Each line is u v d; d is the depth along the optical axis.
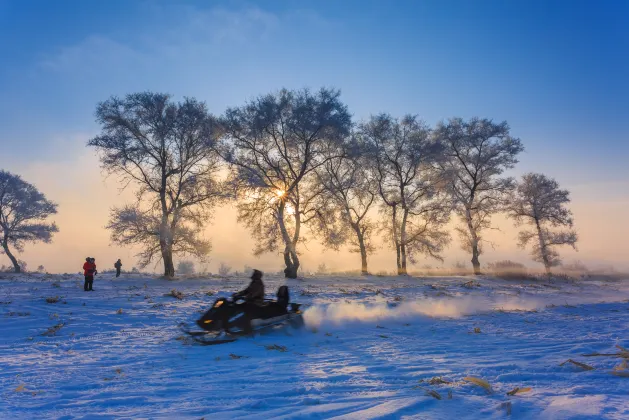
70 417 4.32
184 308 15.32
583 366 5.87
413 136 40.47
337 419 3.84
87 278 21.45
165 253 33.62
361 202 39.62
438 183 41.34
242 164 33.75
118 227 32.28
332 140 35.44
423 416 3.83
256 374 6.36
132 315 13.63
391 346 8.90
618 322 11.84
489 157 41.69
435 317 14.04
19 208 48.91
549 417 3.68
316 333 10.96
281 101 34.28
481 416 3.81
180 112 33.47
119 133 32.28
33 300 16.62
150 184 33.59
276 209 35.28
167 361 7.57
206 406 4.63
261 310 10.74
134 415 4.34
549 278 38.66
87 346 9.20
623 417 3.60
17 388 5.57
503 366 6.25
